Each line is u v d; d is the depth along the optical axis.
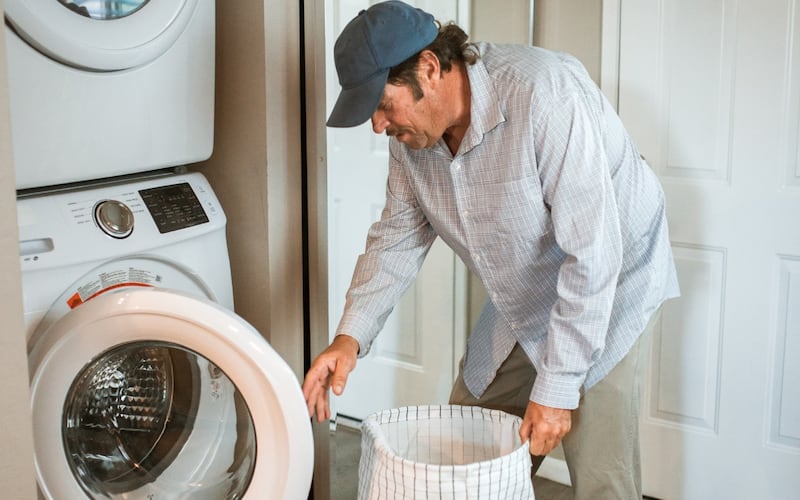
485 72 1.66
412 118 1.62
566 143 1.60
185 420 1.80
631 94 2.45
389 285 1.89
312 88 2.09
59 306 1.66
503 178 1.69
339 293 2.54
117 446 1.80
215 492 1.74
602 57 2.46
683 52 2.37
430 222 1.89
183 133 1.91
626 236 1.84
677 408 2.54
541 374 1.68
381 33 1.53
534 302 1.86
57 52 1.61
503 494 1.60
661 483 2.60
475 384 2.06
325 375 1.75
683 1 2.35
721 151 2.38
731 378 2.46
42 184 1.66
